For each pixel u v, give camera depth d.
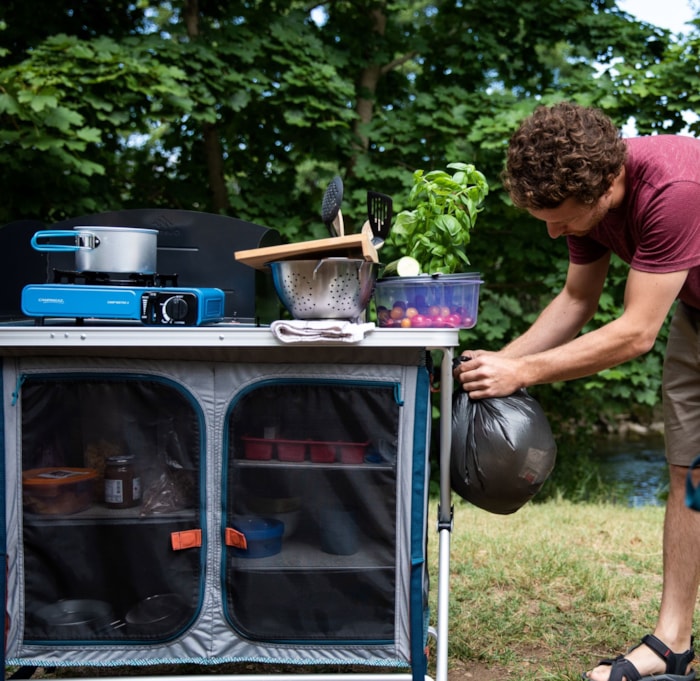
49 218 5.02
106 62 4.68
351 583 1.74
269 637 1.76
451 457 1.81
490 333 5.69
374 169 5.54
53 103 4.17
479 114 5.52
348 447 1.75
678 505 1.95
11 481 1.76
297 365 1.74
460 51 6.03
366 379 1.73
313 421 1.75
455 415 1.81
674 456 1.96
